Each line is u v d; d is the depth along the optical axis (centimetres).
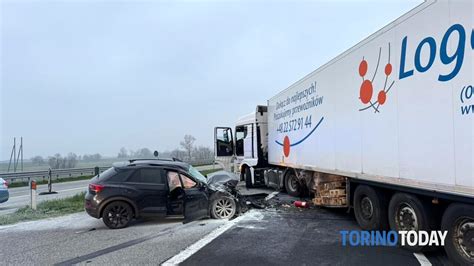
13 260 546
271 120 1319
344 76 709
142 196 773
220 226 758
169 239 656
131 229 749
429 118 462
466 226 432
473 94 391
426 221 503
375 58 595
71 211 1005
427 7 466
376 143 592
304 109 946
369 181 638
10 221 858
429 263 496
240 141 1600
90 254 571
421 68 478
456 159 416
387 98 559
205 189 834
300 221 795
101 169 3002
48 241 662
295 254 551
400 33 525
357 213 700
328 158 790
